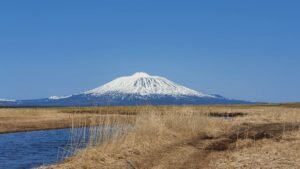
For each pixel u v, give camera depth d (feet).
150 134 83.30
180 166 57.82
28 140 130.21
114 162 59.31
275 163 57.16
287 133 99.76
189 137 92.68
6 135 152.35
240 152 69.46
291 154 65.46
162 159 63.21
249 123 147.95
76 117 206.39
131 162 58.70
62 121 199.41
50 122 195.21
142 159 62.34
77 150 68.74
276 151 69.31
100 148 66.64
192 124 102.01
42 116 216.95
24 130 172.55
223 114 249.34
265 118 178.50
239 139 88.69
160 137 83.46
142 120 86.07
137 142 74.79
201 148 76.23
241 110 300.81
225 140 89.04
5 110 237.66
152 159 63.00
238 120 162.50
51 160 83.30
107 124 74.33
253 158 62.18
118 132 76.54
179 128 96.68
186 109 109.60
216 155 67.67
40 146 111.96
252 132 108.47
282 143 80.94
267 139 89.15
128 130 81.46
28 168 74.08
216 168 55.42
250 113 254.88
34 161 83.30
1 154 95.04
